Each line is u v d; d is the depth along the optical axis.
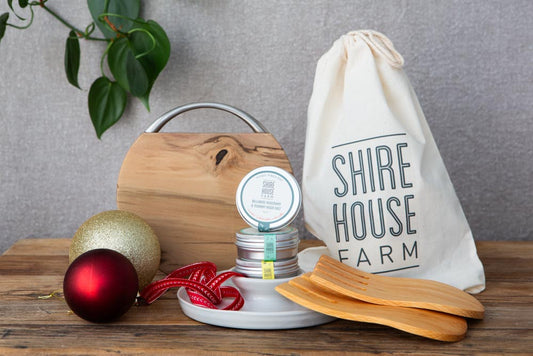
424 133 0.80
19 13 1.07
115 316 0.61
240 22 1.07
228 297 0.70
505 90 1.07
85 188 1.11
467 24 1.06
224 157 0.84
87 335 0.58
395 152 0.75
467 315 0.58
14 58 1.08
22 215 1.12
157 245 0.74
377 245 0.74
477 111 1.08
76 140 1.10
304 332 0.59
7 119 1.09
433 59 1.07
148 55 0.98
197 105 0.88
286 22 1.07
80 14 1.07
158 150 0.85
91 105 1.03
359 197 0.76
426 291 0.64
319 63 0.84
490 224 1.11
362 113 0.77
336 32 1.07
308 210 0.80
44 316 0.64
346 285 0.63
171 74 1.08
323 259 0.70
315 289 0.63
